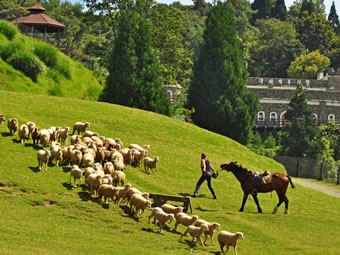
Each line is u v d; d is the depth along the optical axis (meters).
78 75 86.69
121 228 35.41
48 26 98.06
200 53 88.94
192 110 87.44
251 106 89.31
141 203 36.88
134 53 80.81
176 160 53.66
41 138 46.09
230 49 88.12
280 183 43.97
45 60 83.00
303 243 38.31
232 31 89.12
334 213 48.03
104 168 41.72
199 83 88.19
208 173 45.16
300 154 108.94
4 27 83.38
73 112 60.09
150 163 47.88
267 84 156.00
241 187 45.72
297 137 110.38
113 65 81.06
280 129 139.12
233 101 87.44
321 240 39.31
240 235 33.25
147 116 64.94
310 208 48.28
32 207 36.31
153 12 108.06
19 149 44.91
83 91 84.50
